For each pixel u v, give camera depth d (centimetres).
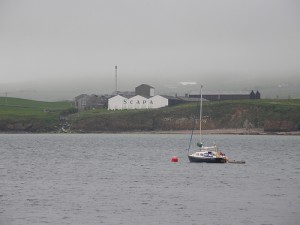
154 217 19275
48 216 19375
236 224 18388
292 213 19938
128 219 18975
